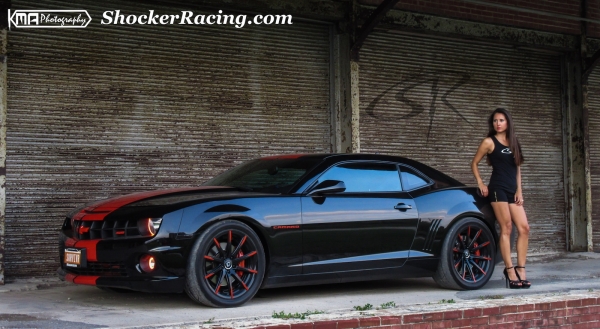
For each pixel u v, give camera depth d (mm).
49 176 7844
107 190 8164
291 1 9203
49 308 5570
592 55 11711
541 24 11164
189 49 8766
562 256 10969
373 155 6629
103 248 5434
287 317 4941
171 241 5270
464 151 10781
